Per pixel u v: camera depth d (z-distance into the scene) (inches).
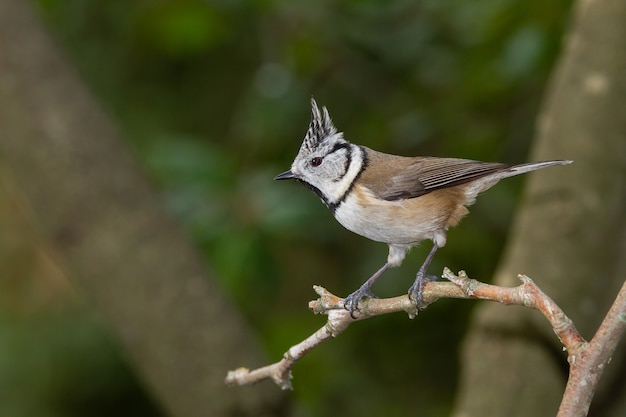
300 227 516.1
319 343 263.6
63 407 582.6
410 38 522.3
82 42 620.7
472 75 500.4
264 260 463.2
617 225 378.9
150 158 549.6
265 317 589.3
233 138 602.5
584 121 376.8
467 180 337.1
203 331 437.7
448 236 533.6
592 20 380.2
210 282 448.8
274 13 538.6
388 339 586.6
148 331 437.1
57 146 445.1
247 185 471.5
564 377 377.1
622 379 402.0
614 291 385.1
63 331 585.6
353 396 563.5
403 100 542.3
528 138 518.0
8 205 609.9
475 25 498.0
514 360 376.5
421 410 566.6
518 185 525.7
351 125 558.9
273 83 548.1
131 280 438.0
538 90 508.4
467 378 390.3
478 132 511.2
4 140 448.5
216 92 636.7
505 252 458.6
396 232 338.3
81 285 448.5
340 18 528.1
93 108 460.8
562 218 376.5
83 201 442.9
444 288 245.6
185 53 591.8
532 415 372.5
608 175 375.9
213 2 532.4
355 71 559.2
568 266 375.2
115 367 584.7
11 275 601.0
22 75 448.8
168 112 633.6
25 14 458.9
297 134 550.6
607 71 374.9
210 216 461.4
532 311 376.5
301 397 540.1
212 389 433.1
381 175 339.3
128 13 580.4
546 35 460.1
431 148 530.6
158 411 600.1
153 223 446.6
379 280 539.8
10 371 577.3
